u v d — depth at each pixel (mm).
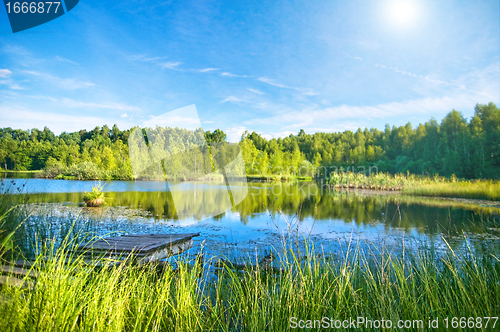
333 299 2115
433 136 37969
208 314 2111
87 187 17891
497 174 27719
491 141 30453
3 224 2680
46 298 1562
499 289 1890
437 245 4820
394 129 51062
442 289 2188
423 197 16031
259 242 5219
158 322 1843
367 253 3994
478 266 2434
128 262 2750
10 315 1402
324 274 2266
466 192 16500
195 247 4816
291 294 2029
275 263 3336
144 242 3553
